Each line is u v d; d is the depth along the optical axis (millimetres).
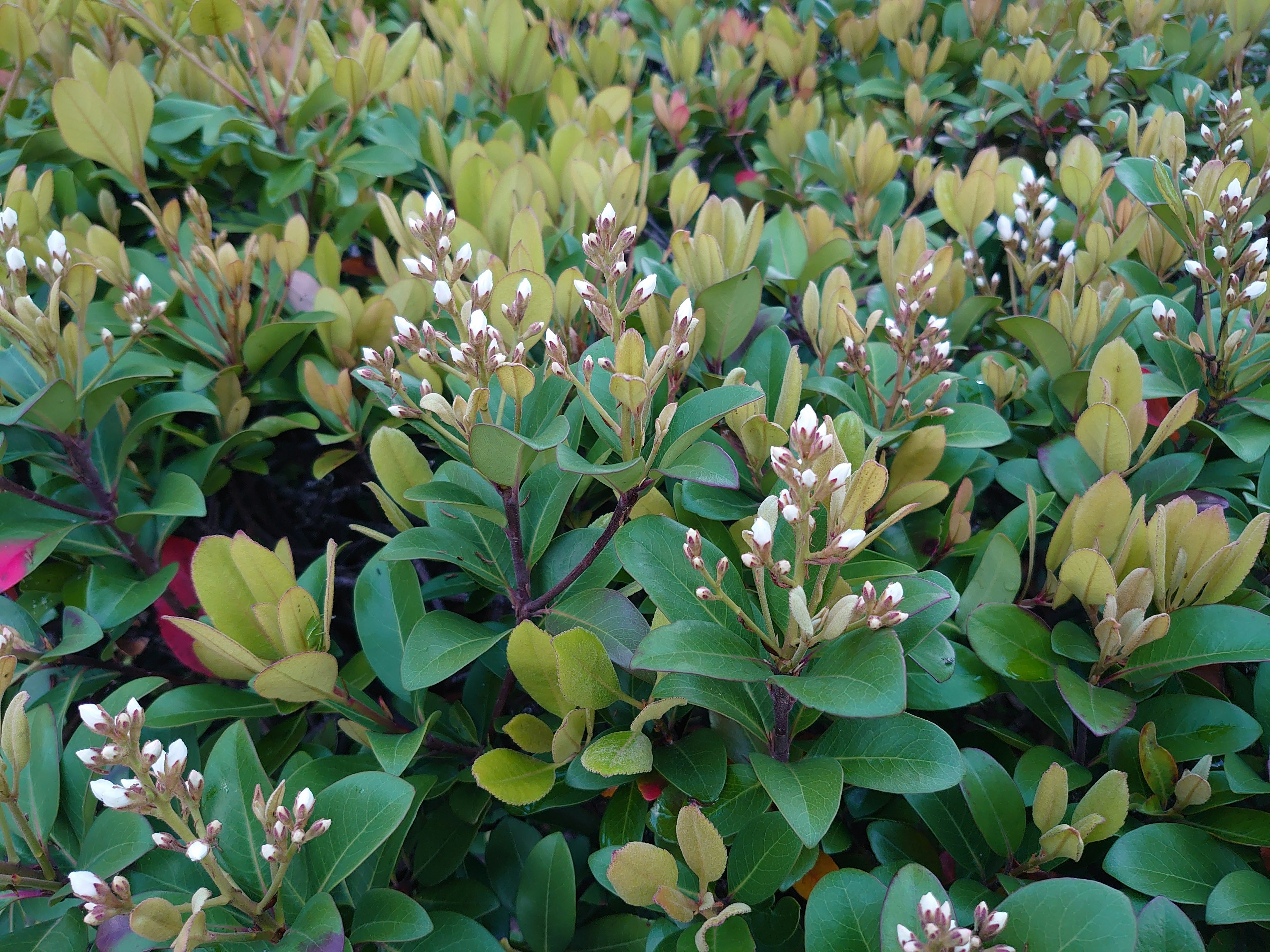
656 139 847
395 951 387
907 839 409
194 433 567
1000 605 406
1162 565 389
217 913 369
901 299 467
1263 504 455
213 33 609
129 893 335
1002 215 583
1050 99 745
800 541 341
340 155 651
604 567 417
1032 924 321
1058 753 409
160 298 573
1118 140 757
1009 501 564
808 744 405
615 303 391
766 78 980
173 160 617
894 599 328
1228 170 517
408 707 470
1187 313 516
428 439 567
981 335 601
